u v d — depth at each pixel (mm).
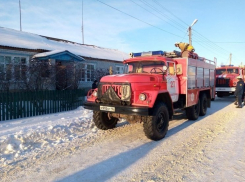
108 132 6043
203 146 4914
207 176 3451
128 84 5039
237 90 11055
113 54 23422
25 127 6141
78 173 3553
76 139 5371
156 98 5477
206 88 8820
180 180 3318
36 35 17328
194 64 7414
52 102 8758
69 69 12898
